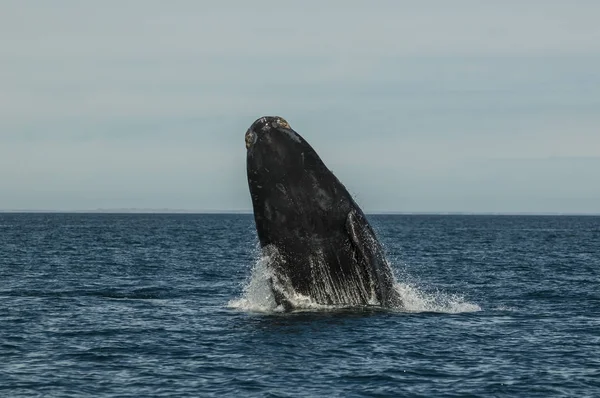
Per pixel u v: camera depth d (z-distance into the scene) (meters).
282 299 75.44
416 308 88.44
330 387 57.66
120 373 62.06
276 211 71.31
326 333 71.00
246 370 61.81
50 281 138.38
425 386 58.41
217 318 84.06
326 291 73.94
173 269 169.50
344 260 72.25
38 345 72.38
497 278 150.12
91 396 55.94
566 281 142.75
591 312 93.56
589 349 70.56
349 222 71.38
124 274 155.62
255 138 71.06
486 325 80.62
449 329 76.75
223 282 135.75
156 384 58.78
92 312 91.69
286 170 70.56
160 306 96.94
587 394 56.97
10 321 85.00
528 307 98.56
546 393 57.12
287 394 55.97
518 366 64.25
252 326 74.75
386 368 62.38
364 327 73.06
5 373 62.28
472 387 58.34
